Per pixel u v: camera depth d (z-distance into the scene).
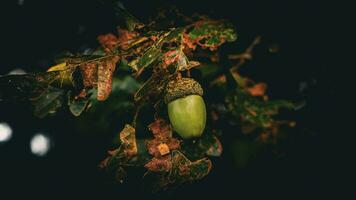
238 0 0.28
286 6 0.29
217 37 0.23
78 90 0.23
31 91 0.23
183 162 0.23
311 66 0.31
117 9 0.24
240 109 0.28
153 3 0.26
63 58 0.23
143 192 0.27
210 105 0.27
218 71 0.28
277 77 0.31
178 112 0.22
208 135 0.26
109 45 0.25
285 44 0.31
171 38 0.22
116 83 0.27
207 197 0.31
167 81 0.22
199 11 0.26
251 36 0.30
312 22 0.30
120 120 0.28
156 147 0.23
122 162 0.23
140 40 0.23
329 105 0.31
